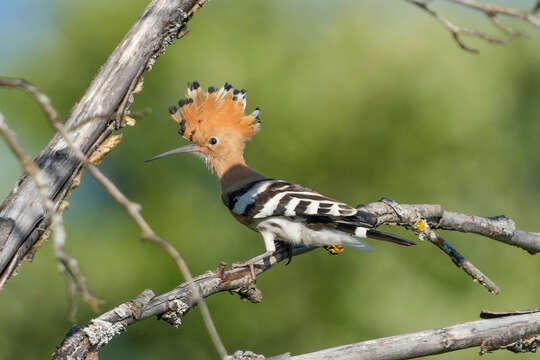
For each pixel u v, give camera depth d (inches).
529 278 490.3
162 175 509.4
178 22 190.7
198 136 319.6
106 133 183.9
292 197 266.8
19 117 505.7
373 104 520.1
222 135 319.3
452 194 519.2
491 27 536.1
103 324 175.9
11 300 489.1
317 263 503.2
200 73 515.8
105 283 484.7
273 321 499.8
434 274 492.7
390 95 522.0
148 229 127.0
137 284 486.0
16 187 173.6
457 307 482.6
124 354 508.1
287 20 551.8
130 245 491.8
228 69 518.3
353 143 519.5
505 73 538.6
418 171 517.7
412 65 524.1
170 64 512.7
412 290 487.2
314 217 261.0
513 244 260.4
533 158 546.0
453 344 173.5
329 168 520.1
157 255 487.5
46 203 120.6
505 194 533.6
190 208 499.8
